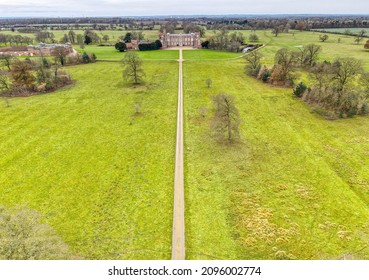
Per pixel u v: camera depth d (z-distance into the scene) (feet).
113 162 162.40
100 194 135.13
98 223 117.08
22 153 173.27
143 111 239.09
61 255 90.63
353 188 136.98
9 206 126.93
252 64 364.99
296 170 152.05
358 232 110.42
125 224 116.37
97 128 207.51
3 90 297.53
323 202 127.44
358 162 158.71
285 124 209.15
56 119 224.74
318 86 248.73
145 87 309.22
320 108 231.30
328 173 148.77
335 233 110.22
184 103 256.73
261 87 304.09
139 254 101.86
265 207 124.88
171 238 109.29
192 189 137.59
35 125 213.87
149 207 125.80
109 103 260.42
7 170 155.43
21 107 251.80
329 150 171.83
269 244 105.70
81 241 107.65
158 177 147.54
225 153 169.68
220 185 140.46
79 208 126.00
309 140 184.44
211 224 115.96
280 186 138.92
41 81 309.01
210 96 275.59
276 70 310.24
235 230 112.68
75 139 190.90
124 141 187.11
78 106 253.85
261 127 204.54
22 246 84.69
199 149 175.32
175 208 125.08
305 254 101.04
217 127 183.52
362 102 222.69
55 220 118.73
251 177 146.51
